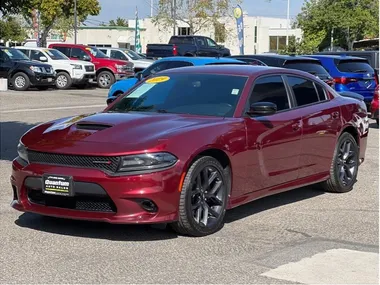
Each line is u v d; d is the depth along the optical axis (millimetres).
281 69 7977
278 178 7434
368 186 9156
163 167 6066
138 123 6652
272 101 7559
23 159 6598
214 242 6312
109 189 6008
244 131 6887
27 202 6531
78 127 6699
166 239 6387
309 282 5199
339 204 8055
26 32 64500
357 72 18234
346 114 8617
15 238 6383
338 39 50312
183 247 6133
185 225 6312
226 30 55375
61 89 29062
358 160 8977
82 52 30875
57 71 29047
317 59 18328
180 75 7832
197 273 5398
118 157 6047
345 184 8672
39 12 51500
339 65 18297
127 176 5992
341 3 49594
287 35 59062
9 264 5594
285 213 7562
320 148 8117
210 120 6844
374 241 6426
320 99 8375
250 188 7039
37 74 27344
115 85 16469
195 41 37219
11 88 27594
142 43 66250
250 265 5617
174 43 37719
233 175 6766
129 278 5266
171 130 6406
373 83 18422
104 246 6145
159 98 7527
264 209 7754
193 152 6258
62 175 6152
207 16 54688
